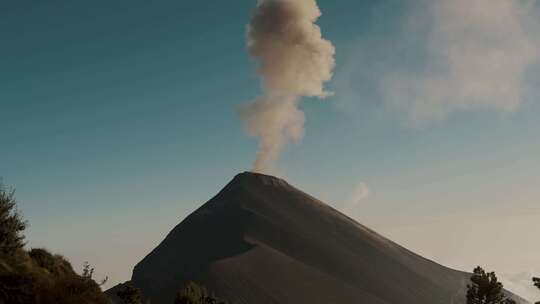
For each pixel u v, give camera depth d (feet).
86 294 55.26
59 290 52.44
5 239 55.93
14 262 53.62
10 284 47.62
